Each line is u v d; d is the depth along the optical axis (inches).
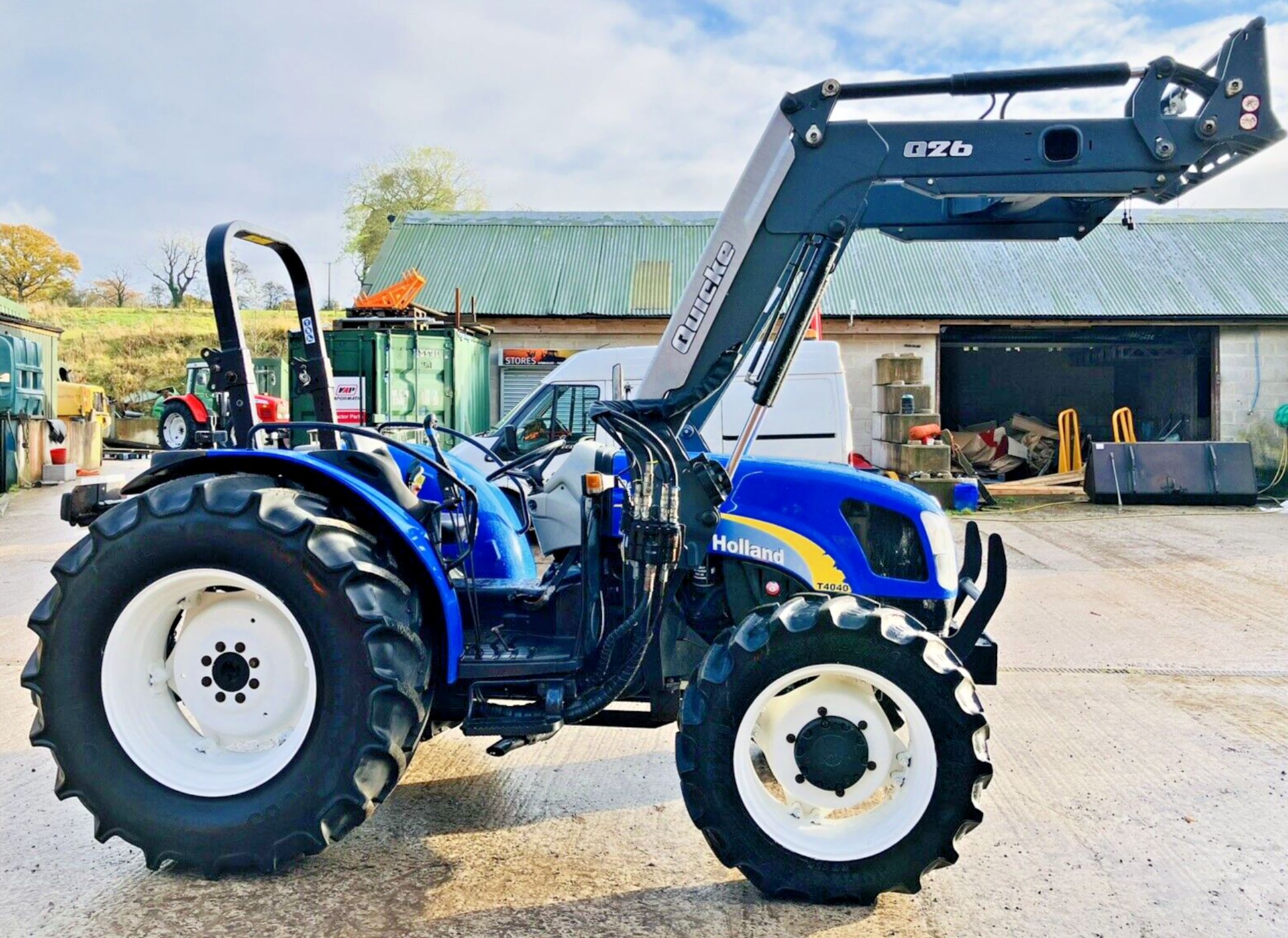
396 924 106.0
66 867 119.0
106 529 117.0
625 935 104.3
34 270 2006.6
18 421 563.2
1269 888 116.3
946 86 120.6
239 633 118.7
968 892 115.1
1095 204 142.3
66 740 115.3
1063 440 678.5
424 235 759.1
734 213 123.9
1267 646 235.9
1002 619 266.2
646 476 120.6
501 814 136.8
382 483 125.6
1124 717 182.7
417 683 115.3
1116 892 115.0
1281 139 118.8
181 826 113.2
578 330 643.5
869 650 110.3
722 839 111.1
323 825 111.8
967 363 918.4
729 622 134.8
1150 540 402.0
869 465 564.4
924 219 147.8
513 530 151.6
